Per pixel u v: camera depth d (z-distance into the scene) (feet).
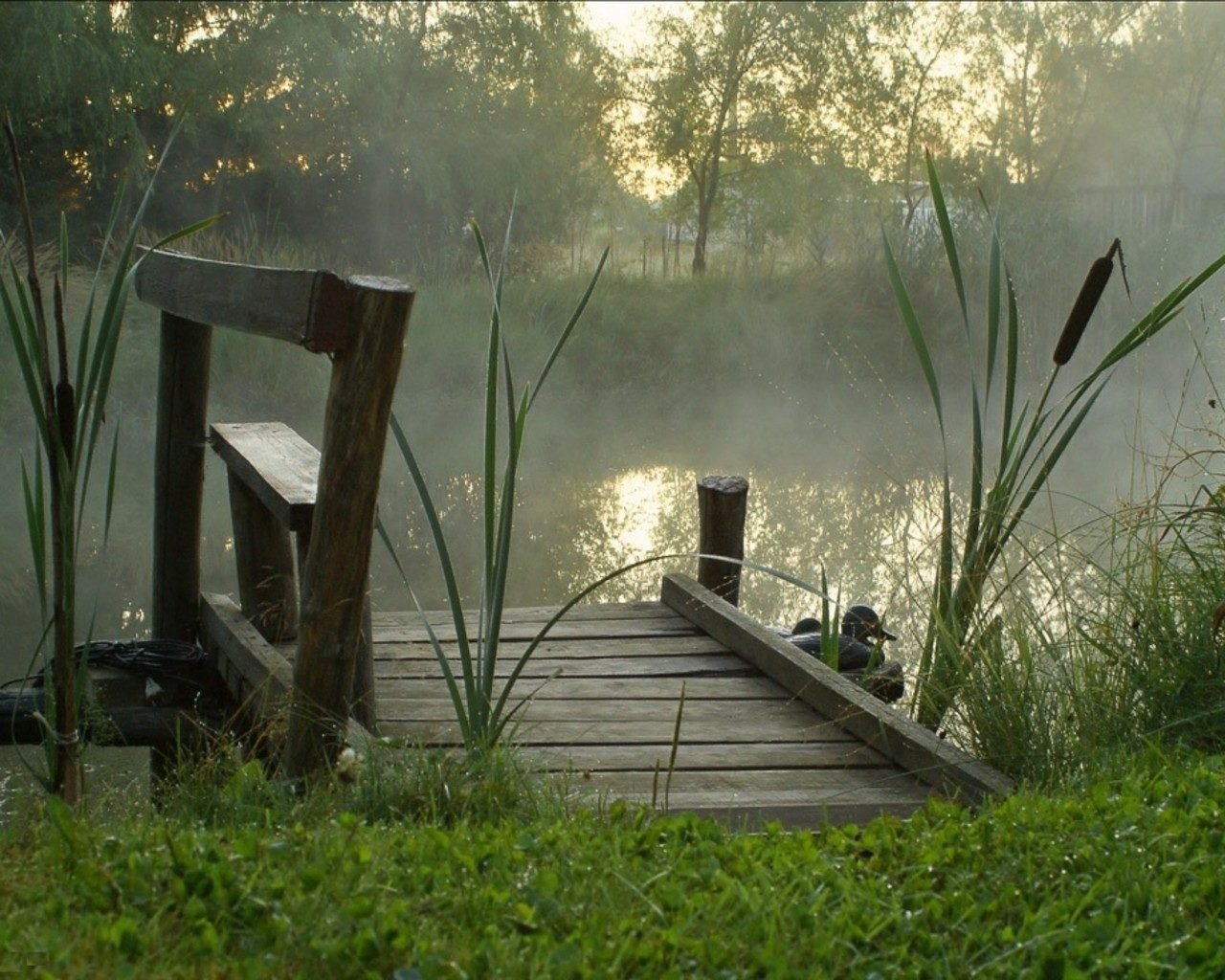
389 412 12.47
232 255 58.75
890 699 19.38
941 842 10.21
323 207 72.08
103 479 35.83
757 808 12.72
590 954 8.22
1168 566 15.76
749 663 18.60
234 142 68.69
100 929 8.23
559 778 13.12
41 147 63.82
